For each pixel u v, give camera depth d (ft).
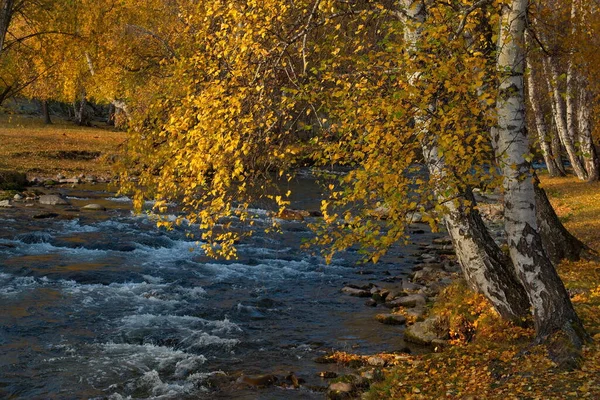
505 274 33.04
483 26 29.32
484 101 24.52
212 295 47.11
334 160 24.77
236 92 27.14
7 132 150.00
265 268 56.75
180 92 28.48
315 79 27.32
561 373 24.90
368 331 39.09
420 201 23.25
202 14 29.27
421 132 23.21
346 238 25.13
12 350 34.14
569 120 112.16
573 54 53.88
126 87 127.44
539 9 51.24
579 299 36.22
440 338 35.78
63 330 37.70
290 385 30.17
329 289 50.06
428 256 62.34
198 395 29.01
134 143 28.53
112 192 98.32
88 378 30.76
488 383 25.76
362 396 27.61
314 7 28.30
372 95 24.44
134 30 124.26
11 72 111.65
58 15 101.65
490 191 24.17
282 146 28.22
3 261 53.06
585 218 68.85
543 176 129.80
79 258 55.98
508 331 31.78
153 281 50.11
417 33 27.84
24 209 77.92
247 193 30.25
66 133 163.63
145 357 33.94
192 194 30.25
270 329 39.58
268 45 28.53
